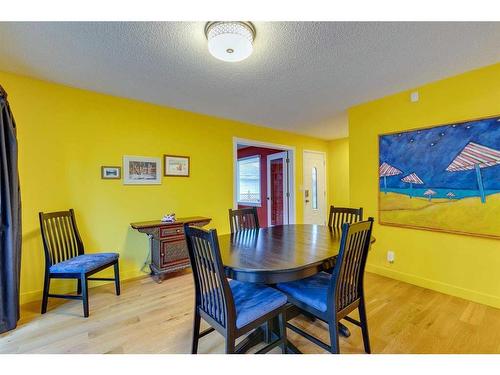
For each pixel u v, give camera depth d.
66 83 2.55
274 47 1.91
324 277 1.82
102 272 2.84
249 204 6.43
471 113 2.32
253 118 3.91
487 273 2.27
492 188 2.21
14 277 1.95
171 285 2.79
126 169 2.99
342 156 5.57
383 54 2.03
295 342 1.76
